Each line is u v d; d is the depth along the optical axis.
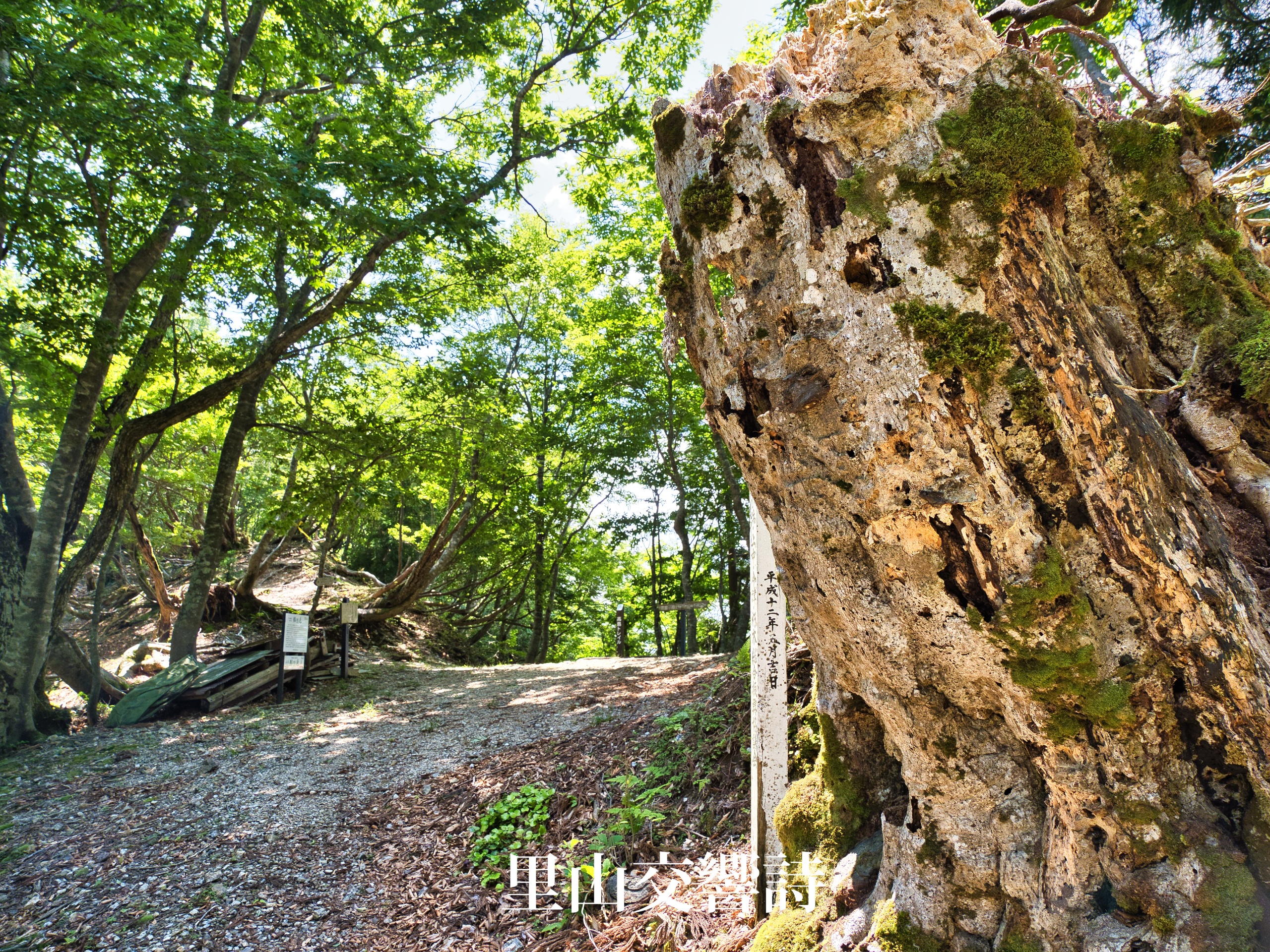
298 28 10.19
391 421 12.47
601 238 14.77
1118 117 2.12
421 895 4.13
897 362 1.73
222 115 8.75
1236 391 1.86
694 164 2.02
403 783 5.98
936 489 1.74
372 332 11.58
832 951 2.33
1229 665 1.64
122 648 13.66
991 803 2.00
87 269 8.57
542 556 18.94
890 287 1.74
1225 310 1.92
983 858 2.01
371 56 10.20
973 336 1.67
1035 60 1.87
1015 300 1.68
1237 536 1.87
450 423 12.29
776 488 2.09
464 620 19.62
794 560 2.17
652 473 17.94
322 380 12.53
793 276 1.86
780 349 1.93
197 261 9.76
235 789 6.19
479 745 6.74
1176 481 1.77
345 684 11.33
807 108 1.76
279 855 4.84
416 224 9.41
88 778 6.66
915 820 2.17
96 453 9.28
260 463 21.20
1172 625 1.68
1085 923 1.82
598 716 6.91
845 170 1.76
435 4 9.96
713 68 2.13
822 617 2.19
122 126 6.99
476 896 3.97
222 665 10.16
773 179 1.84
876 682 2.10
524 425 14.52
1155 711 1.72
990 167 1.66
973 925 2.02
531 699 8.73
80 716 9.66
